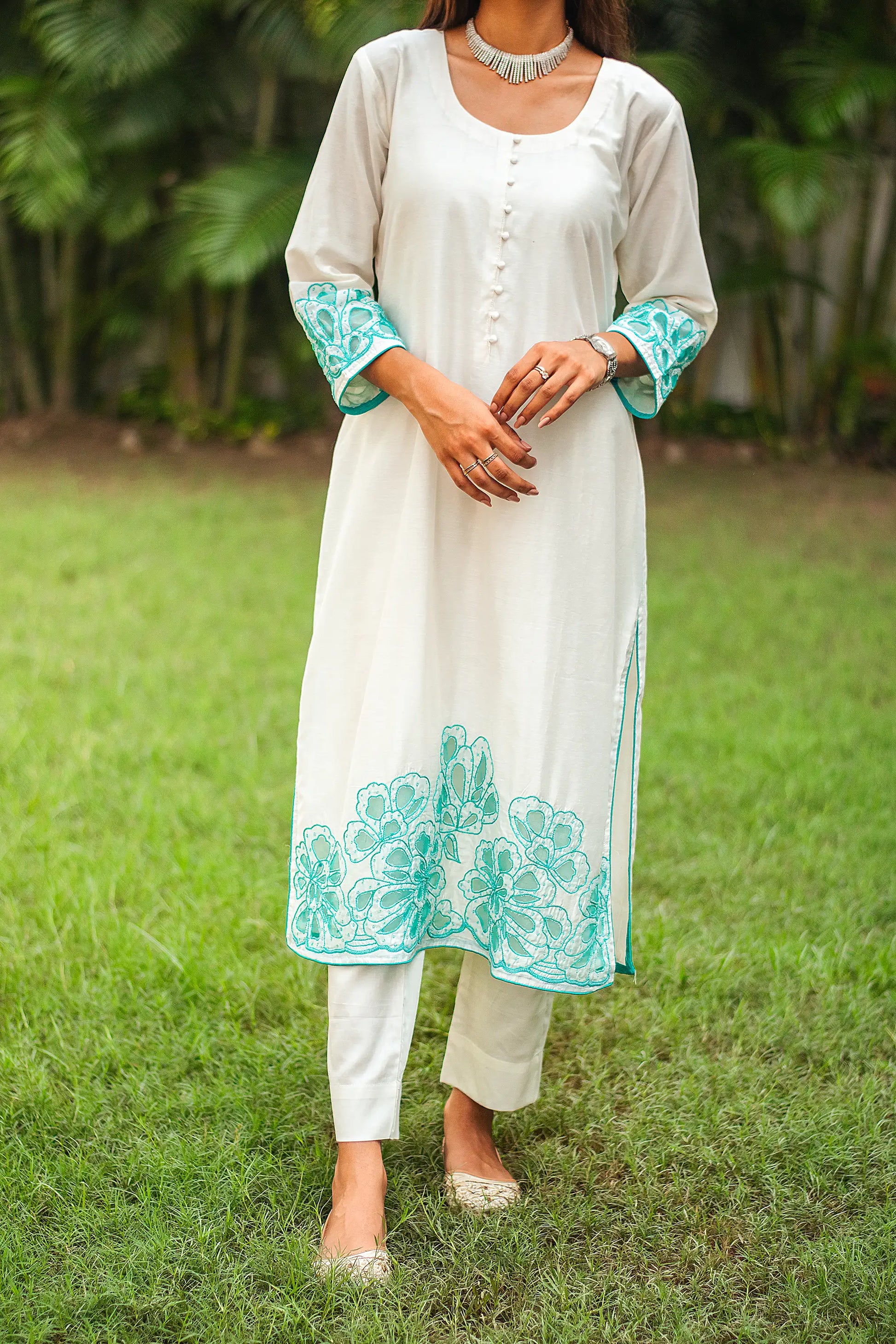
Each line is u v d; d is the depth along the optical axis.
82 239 8.36
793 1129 1.92
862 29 7.28
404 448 1.64
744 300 8.11
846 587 5.24
